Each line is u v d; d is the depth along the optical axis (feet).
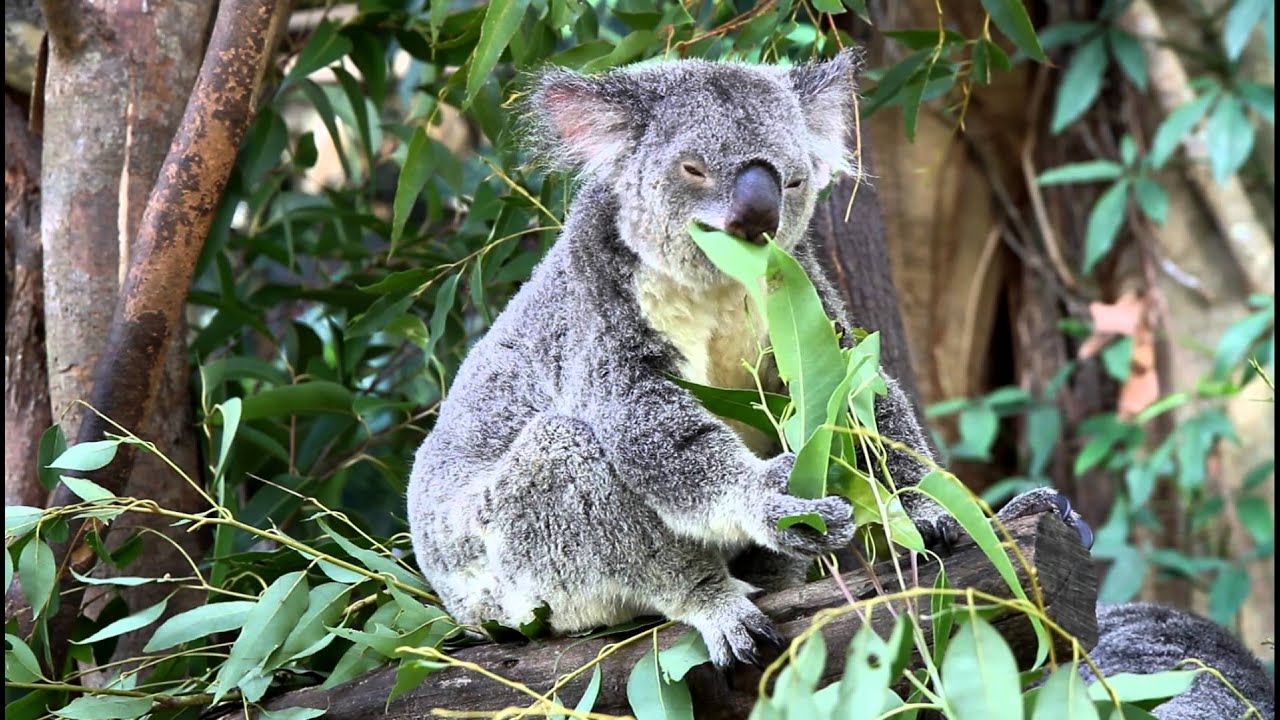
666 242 10.29
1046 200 23.17
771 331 8.76
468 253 16.02
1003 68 13.34
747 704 9.18
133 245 13.38
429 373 15.30
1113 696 6.86
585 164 11.09
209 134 11.89
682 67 11.05
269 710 10.57
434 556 11.35
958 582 8.37
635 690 9.12
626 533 9.98
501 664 9.99
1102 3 22.82
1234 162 20.72
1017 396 21.88
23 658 10.52
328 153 26.00
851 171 11.72
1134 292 22.79
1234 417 22.03
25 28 15.15
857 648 6.52
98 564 13.28
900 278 22.80
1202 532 22.31
